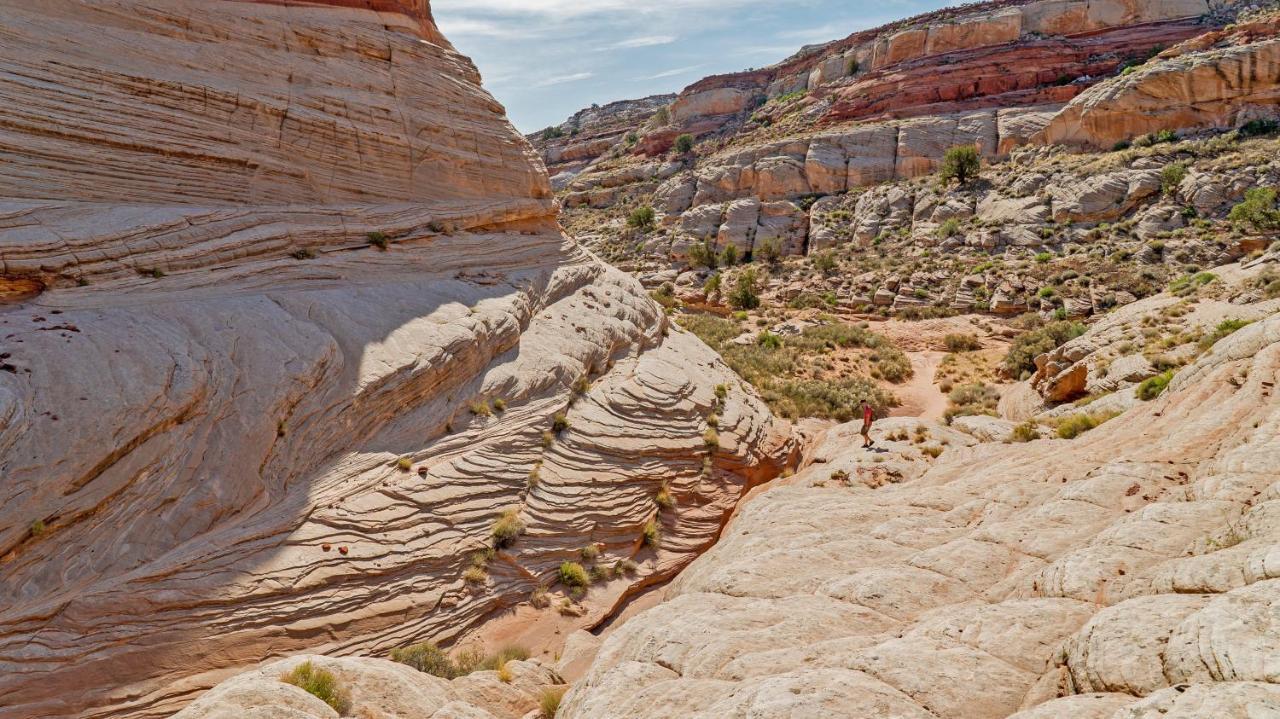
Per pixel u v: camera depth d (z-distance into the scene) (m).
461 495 17.33
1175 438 12.14
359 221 24.36
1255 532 6.94
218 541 13.35
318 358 16.81
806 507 13.64
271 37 23.67
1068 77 95.56
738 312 57.78
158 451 13.35
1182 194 59.22
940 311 52.53
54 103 18.16
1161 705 4.52
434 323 20.64
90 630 11.29
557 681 11.20
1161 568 7.08
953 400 35.97
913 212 76.88
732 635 7.96
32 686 10.43
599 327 27.16
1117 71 94.12
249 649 12.45
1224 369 14.33
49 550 11.59
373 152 25.73
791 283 65.06
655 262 80.69
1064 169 70.06
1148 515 8.56
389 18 28.23
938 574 9.00
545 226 33.47
